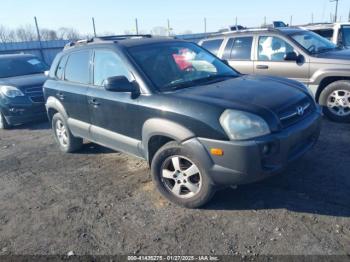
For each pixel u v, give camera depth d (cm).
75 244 322
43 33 2256
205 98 337
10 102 755
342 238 290
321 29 972
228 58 724
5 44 2022
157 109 355
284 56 627
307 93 388
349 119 581
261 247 290
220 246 297
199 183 344
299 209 338
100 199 402
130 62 400
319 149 477
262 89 365
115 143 437
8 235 349
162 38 474
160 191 376
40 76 837
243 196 371
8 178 498
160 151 359
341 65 574
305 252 279
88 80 473
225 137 310
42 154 588
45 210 391
